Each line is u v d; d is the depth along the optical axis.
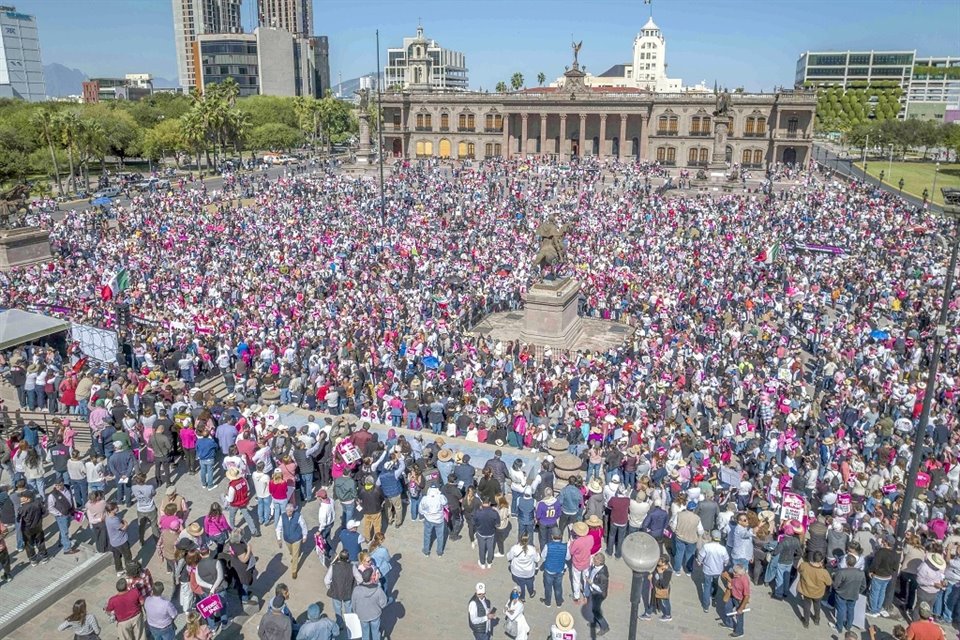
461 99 138.12
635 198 80.12
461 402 27.92
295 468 19.36
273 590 17.17
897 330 39.47
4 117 141.12
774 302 44.38
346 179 95.38
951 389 30.58
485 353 35.12
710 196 85.62
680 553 18.28
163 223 65.62
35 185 104.12
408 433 24.30
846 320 41.28
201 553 15.01
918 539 17.64
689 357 33.66
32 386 26.97
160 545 17.41
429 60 169.88
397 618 16.36
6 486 20.17
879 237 60.12
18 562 17.81
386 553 15.94
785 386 31.14
